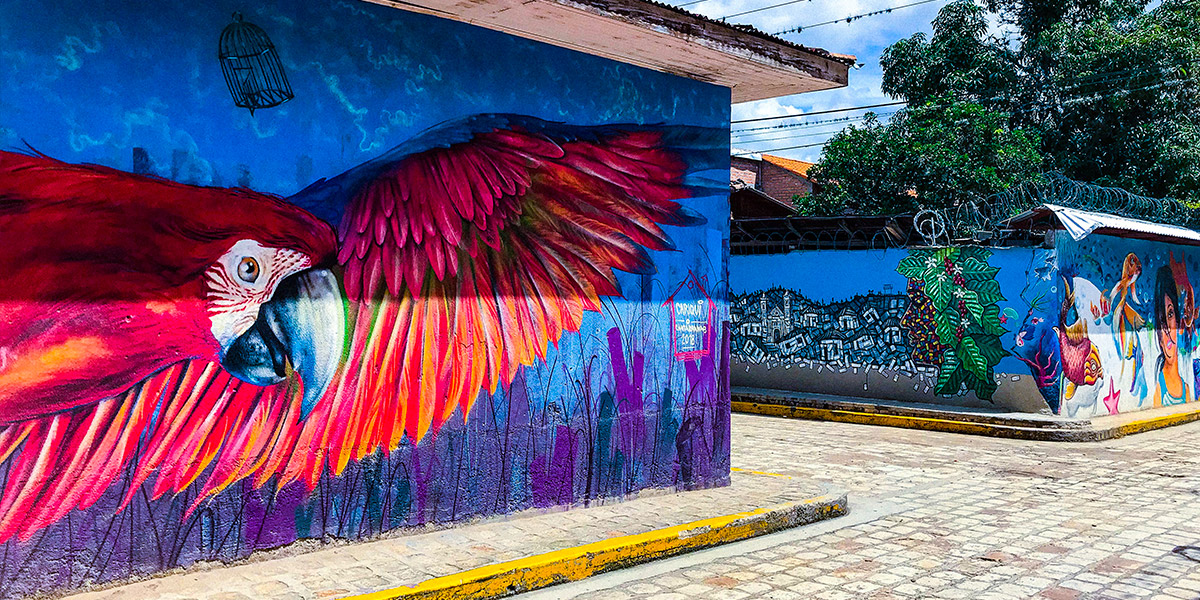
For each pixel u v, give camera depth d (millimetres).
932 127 21484
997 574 6047
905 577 5949
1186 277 16203
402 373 5992
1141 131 21953
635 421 7316
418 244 6043
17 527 4598
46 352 4645
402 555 5648
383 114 5859
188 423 5125
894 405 13883
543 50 6645
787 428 13211
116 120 4832
